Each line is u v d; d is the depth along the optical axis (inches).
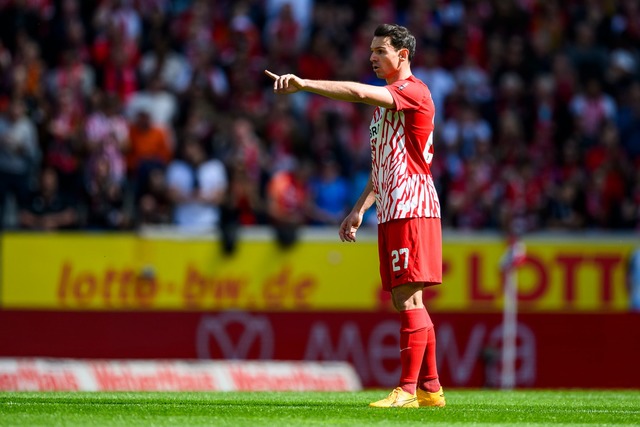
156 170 1943.9
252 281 1846.7
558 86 2399.1
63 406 828.6
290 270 1854.1
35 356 1724.9
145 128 2075.5
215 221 1967.3
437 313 1770.4
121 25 2326.5
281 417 767.7
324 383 1615.4
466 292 1868.8
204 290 1836.9
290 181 1987.0
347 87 805.2
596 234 1895.9
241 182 1937.7
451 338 1766.7
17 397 924.6
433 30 2466.8
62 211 1907.0
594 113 2348.7
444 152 2148.1
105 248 1827.0
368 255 1872.5
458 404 918.4
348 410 825.5
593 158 2246.6
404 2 2544.3
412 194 837.2
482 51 2463.1
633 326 1801.2
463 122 2219.5
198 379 1563.7
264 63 2363.4
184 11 2439.7
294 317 1763.0
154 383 1550.2
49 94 2201.0
